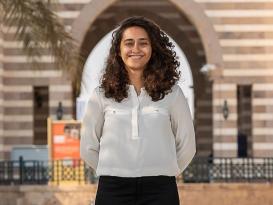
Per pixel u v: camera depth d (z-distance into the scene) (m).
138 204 4.69
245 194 19.78
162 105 4.79
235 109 24.88
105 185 4.71
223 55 25.09
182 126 4.87
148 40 4.83
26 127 24.91
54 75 24.80
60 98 24.75
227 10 25.12
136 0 31.16
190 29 31.86
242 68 25.05
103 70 4.91
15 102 24.92
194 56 32.12
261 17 25.16
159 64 4.84
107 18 31.25
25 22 15.05
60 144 19.92
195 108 32.53
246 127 30.83
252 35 25.16
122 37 4.86
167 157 4.72
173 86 4.84
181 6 25.25
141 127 4.71
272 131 24.86
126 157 4.68
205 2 25.23
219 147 24.77
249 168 21.75
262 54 25.09
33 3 15.05
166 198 4.69
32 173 20.45
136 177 4.66
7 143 24.89
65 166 19.97
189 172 21.22
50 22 15.20
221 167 21.39
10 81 24.88
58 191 19.28
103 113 4.84
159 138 4.71
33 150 21.98
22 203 19.33
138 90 4.84
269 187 19.83
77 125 19.89
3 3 14.84
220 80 24.97
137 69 4.81
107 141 4.74
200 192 19.62
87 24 25.03
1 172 21.11
